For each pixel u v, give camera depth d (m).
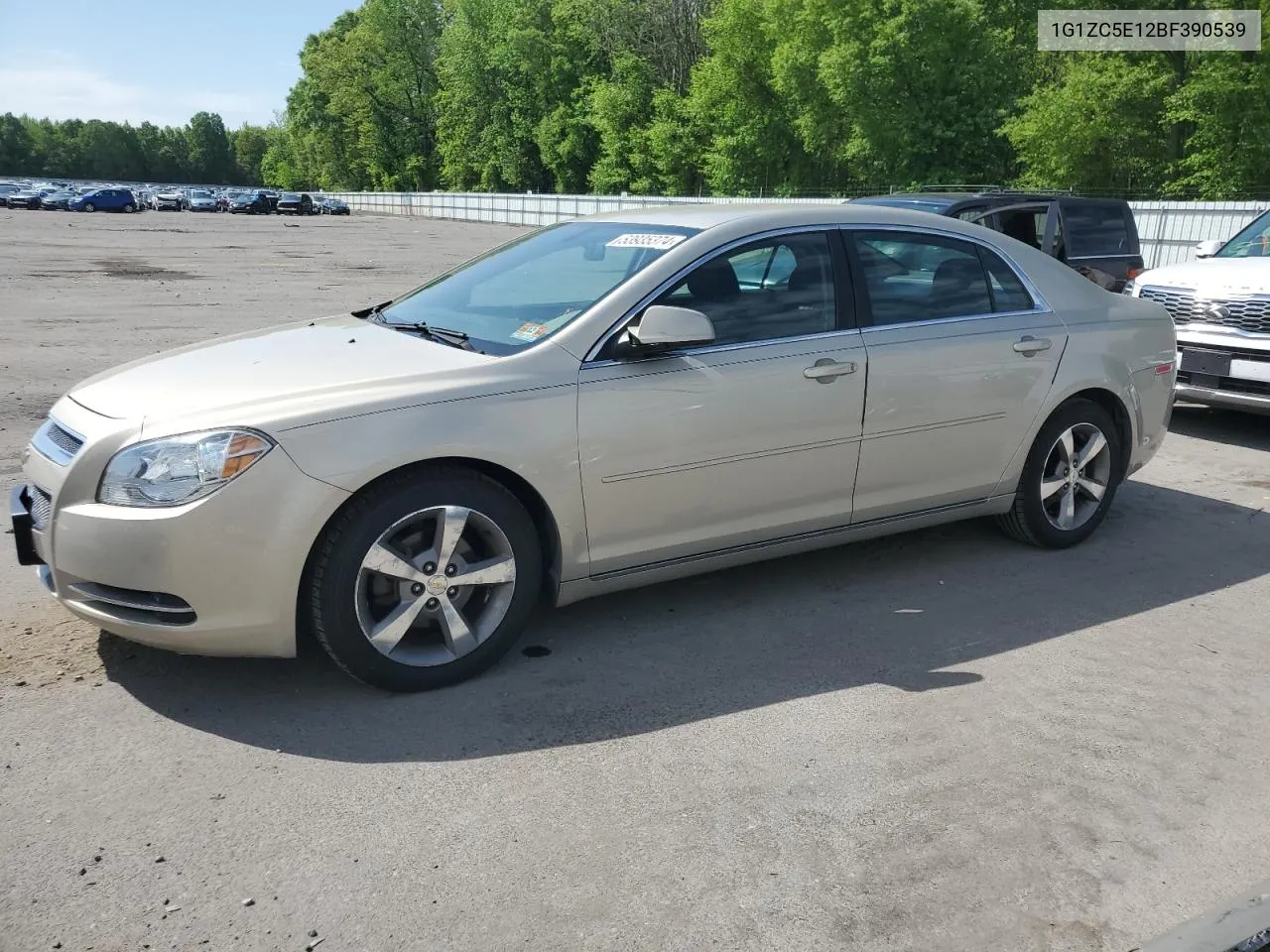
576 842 2.76
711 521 4.04
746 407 3.98
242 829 2.80
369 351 3.82
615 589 3.97
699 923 2.46
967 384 4.57
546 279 4.23
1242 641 4.13
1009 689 3.68
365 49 90.44
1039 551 5.14
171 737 3.27
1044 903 2.55
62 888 2.55
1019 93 41.97
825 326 4.25
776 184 53.91
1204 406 9.16
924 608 4.41
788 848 2.75
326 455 3.27
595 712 3.48
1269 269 7.49
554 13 67.38
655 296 3.89
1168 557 5.09
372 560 3.39
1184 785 3.08
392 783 3.03
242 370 3.65
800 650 3.99
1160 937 2.44
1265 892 2.61
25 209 66.50
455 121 83.50
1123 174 36.94
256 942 2.38
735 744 3.28
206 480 3.18
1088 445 5.12
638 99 63.25
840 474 4.31
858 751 3.25
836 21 41.19
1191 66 35.00
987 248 4.82
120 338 12.07
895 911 2.51
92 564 3.24
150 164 178.62
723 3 53.16
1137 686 3.72
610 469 3.74
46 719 3.36
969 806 2.95
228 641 3.30
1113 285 10.17
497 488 3.59
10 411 7.98
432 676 3.57
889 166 42.94
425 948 2.37
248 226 52.78
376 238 42.56
